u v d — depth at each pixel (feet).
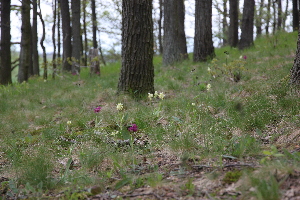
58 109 24.13
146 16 23.27
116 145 12.21
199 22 42.37
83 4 73.05
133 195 7.91
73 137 14.69
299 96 15.33
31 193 8.91
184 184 8.06
